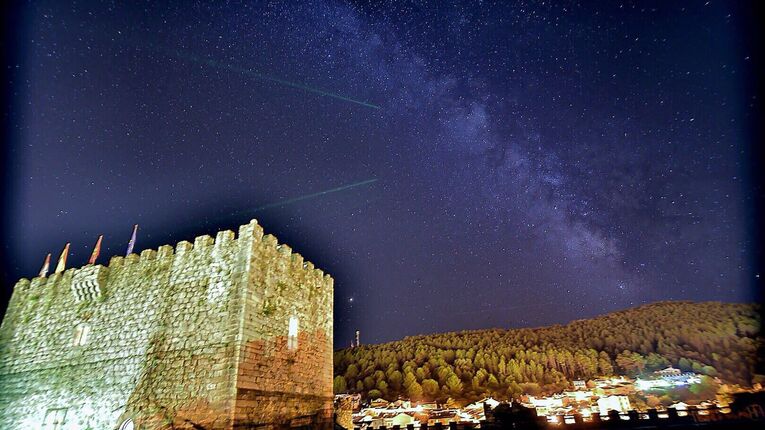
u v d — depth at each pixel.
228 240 24.28
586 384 105.56
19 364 26.00
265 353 22.33
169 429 19.84
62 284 28.09
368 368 152.38
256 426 20.19
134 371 22.33
